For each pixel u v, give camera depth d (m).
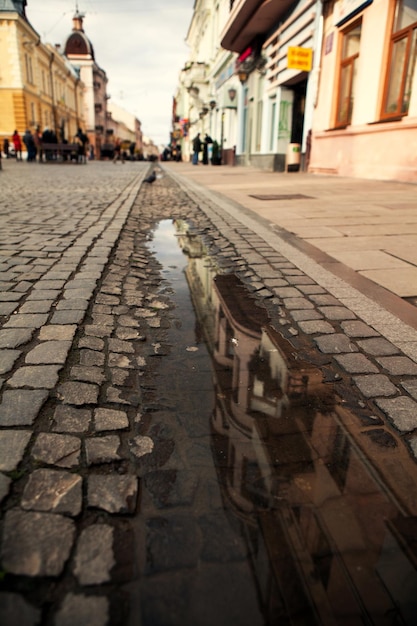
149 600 1.01
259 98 19.14
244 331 2.46
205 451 1.50
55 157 28.44
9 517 1.19
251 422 1.66
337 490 1.34
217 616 0.98
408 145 9.00
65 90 53.53
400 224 5.07
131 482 1.35
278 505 1.28
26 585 1.02
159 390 1.87
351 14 10.73
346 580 1.07
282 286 3.14
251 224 5.34
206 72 33.78
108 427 1.60
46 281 3.15
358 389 1.88
